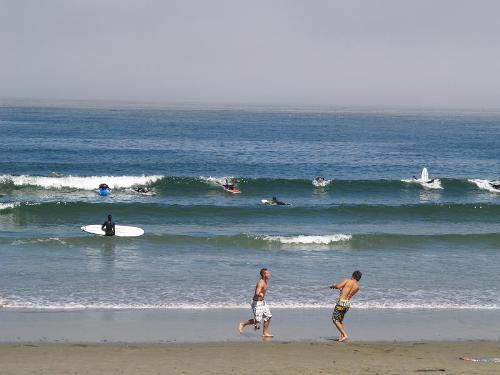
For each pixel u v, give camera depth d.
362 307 54.47
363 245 80.44
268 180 127.12
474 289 61.66
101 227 80.94
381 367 37.28
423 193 129.25
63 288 57.78
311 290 59.66
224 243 78.62
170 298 55.62
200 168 157.38
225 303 54.47
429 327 49.12
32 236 81.38
